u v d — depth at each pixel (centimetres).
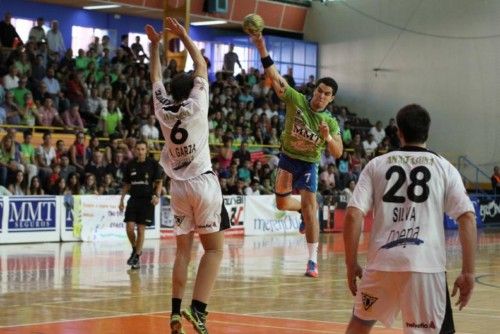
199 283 710
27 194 2019
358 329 541
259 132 2788
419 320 518
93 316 890
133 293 1091
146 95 2622
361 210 530
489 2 3127
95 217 2070
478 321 888
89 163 2156
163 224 2202
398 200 529
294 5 3550
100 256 1645
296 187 1213
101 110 2488
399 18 3372
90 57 2717
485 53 3144
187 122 711
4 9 2903
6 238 1927
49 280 1233
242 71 3134
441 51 3256
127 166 1417
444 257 526
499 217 3078
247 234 2383
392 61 3397
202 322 704
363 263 1573
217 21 3272
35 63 2475
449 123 3241
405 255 518
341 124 3136
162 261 1552
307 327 827
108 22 3161
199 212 717
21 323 838
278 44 3484
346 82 3541
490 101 3134
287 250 1855
